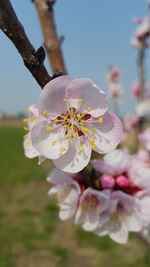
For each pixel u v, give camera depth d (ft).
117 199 0.36
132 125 1.10
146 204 0.36
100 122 0.25
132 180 0.36
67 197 0.36
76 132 0.25
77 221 0.36
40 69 0.20
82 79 0.24
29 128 0.29
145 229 0.38
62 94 0.24
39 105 0.24
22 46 0.19
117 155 0.35
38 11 0.35
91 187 0.35
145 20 0.91
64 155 0.24
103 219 0.37
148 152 0.56
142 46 0.87
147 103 1.06
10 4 0.18
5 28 0.18
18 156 3.70
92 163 0.33
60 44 0.35
